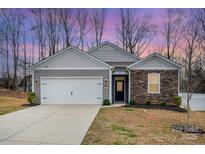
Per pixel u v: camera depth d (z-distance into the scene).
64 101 21.72
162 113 17.48
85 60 21.70
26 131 10.56
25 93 36.41
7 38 41.19
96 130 11.07
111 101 21.67
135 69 21.50
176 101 20.75
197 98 28.70
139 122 13.74
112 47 24.78
